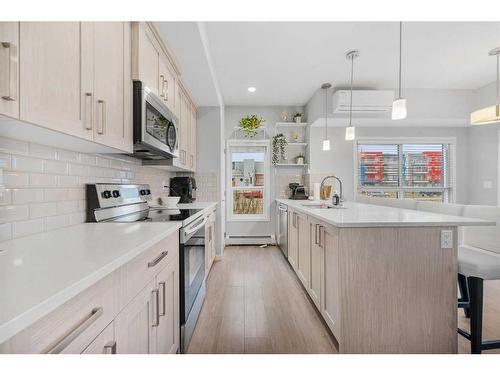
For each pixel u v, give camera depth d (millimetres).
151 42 2006
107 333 865
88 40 1256
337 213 2252
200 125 4352
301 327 2219
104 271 795
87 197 1748
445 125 5109
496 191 4680
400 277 1761
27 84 889
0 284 659
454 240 1781
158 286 1373
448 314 1773
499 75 3982
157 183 3377
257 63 3541
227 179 5348
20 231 1231
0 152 1141
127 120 1687
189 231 1969
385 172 5297
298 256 3203
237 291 2979
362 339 1746
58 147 1482
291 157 5336
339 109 4262
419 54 3340
